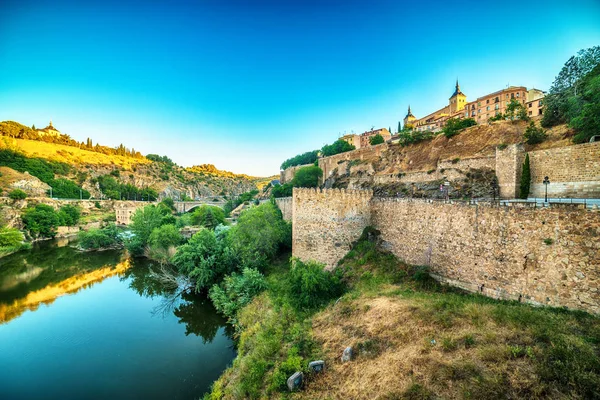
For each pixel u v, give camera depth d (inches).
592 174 1077.8
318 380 500.4
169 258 1787.6
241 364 670.5
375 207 1056.8
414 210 871.7
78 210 4047.7
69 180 5241.1
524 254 577.0
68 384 778.8
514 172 1371.8
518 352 378.9
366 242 1024.9
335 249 1059.9
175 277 1462.8
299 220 1086.4
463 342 436.8
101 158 7431.1
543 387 319.3
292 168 4434.1
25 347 960.9
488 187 1472.7
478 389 342.0
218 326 1042.1
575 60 1525.6
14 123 7628.0
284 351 628.7
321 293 832.3
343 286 869.8
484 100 3216.0
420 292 732.7
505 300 601.3
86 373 821.9
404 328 528.1
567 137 1362.0
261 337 724.7
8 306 1305.4
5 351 937.5
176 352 912.3
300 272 876.6
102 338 1008.2
